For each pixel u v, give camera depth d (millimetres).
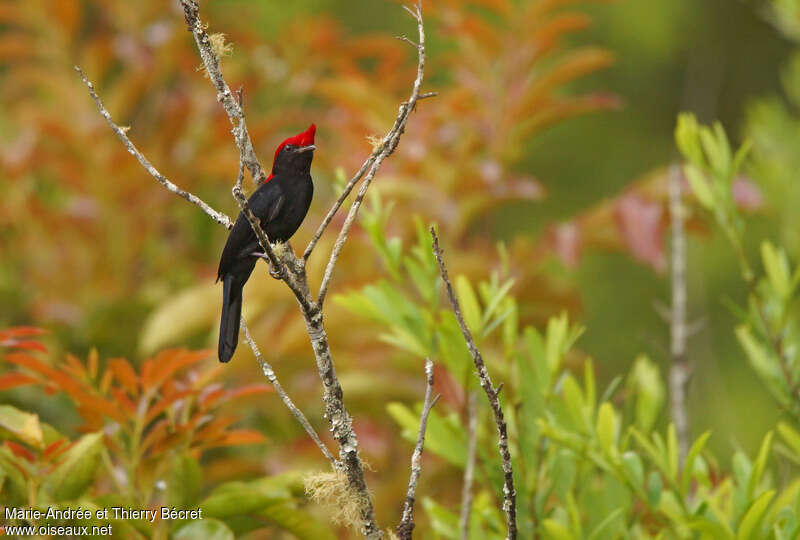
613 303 19828
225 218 5219
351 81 10867
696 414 11492
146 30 12727
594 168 20375
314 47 12562
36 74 12172
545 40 10844
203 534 5883
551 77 10594
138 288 12297
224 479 8914
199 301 9531
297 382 9719
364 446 9172
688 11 20875
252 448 10094
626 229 9539
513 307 6516
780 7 11148
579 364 9836
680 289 8078
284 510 6266
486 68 10914
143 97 13477
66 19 12430
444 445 6500
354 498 5066
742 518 5477
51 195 13750
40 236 12156
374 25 18109
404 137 10703
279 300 9508
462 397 6918
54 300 11578
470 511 6309
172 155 11992
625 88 20891
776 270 6980
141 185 11844
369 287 6730
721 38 21000
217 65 5156
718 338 19016
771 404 17438
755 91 21156
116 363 6254
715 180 7051
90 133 11727
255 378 9750
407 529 4914
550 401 6461
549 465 6441
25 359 6223
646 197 9758
